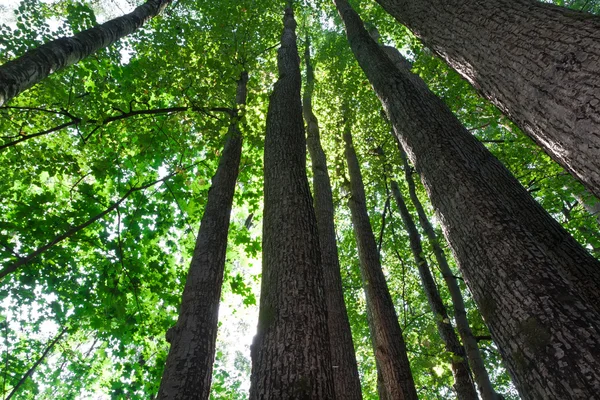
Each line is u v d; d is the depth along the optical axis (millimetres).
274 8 13555
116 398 7145
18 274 6602
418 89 4516
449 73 8703
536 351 1934
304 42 16953
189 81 6488
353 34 6383
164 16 10281
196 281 4492
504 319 2209
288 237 3396
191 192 8234
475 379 5930
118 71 6613
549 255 2398
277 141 4734
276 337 2600
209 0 10227
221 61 6543
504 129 10250
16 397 8844
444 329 6969
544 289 2129
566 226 8500
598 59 1859
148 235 7730
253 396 2367
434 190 3277
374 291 6895
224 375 9680
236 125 6332
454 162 3283
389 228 12469
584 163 1863
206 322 4164
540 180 8227
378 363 6637
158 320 7609
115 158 7441
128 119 6883
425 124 3809
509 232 2533
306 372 2342
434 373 8188
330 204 7867
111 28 5672
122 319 6938
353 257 12867
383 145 11633
